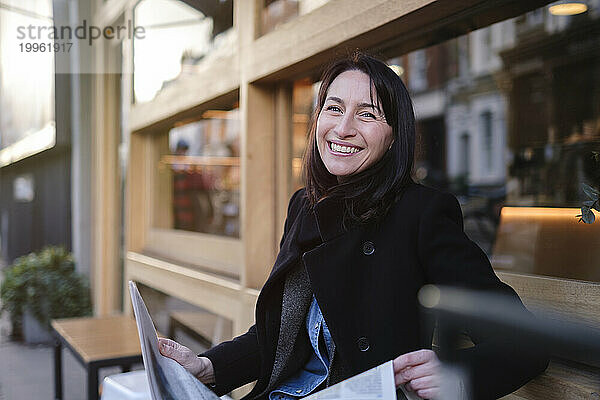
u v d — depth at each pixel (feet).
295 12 9.29
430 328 4.52
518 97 15.46
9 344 20.31
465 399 4.05
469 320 4.28
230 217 13.12
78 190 23.08
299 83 10.36
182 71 12.97
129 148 18.28
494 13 6.96
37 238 31.55
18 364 17.78
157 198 17.71
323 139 5.01
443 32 7.60
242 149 10.89
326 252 4.79
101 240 21.53
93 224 22.98
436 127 20.79
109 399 6.20
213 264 13.74
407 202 4.68
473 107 19.40
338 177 5.11
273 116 10.93
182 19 12.10
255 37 10.59
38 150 24.43
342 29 8.01
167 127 16.80
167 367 4.66
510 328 4.21
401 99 4.90
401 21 7.16
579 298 5.22
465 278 4.31
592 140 9.18
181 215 15.96
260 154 10.85
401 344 4.51
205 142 14.44
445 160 20.83
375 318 4.59
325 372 5.05
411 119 4.90
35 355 18.86
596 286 5.11
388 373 4.04
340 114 4.96
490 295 4.26
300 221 5.38
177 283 14.16
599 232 6.77
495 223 11.35
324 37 8.40
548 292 5.53
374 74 4.90
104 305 21.40
